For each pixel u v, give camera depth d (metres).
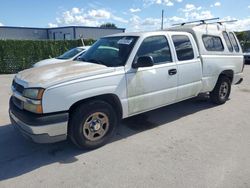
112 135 4.28
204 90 5.82
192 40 5.41
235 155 3.79
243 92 8.29
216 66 5.95
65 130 3.60
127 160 3.68
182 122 5.26
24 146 4.18
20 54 16.11
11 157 3.82
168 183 3.10
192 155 3.80
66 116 3.56
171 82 4.84
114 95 4.03
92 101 3.85
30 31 39.31
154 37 4.66
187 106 6.41
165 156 3.78
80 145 3.88
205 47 5.71
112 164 3.57
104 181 3.16
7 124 5.21
